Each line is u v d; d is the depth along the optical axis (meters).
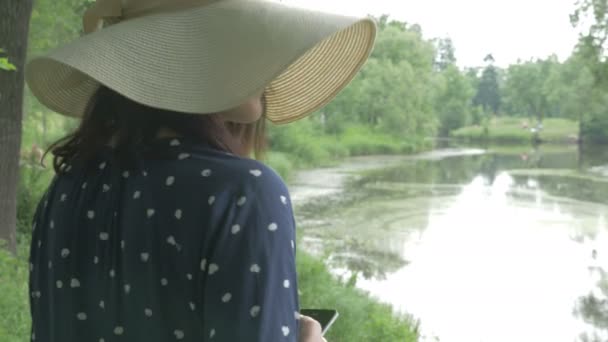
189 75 0.92
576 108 66.81
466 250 15.52
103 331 0.95
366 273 13.34
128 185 0.95
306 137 37.88
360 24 1.12
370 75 54.34
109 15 1.03
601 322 10.84
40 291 1.06
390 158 42.84
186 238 0.87
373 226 18.20
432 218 19.59
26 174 10.70
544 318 10.95
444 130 81.00
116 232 0.94
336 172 32.47
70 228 0.99
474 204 22.36
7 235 7.19
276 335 0.82
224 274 0.83
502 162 40.69
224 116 1.06
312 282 9.38
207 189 0.89
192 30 0.94
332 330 7.78
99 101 1.04
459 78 82.56
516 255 15.12
